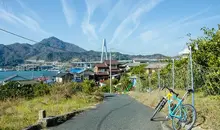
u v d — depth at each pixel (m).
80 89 23.19
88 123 8.32
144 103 16.34
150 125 7.55
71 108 12.59
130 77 50.94
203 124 6.42
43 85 23.06
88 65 130.88
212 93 10.02
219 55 10.08
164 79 17.56
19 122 8.34
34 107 13.23
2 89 20.16
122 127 7.41
